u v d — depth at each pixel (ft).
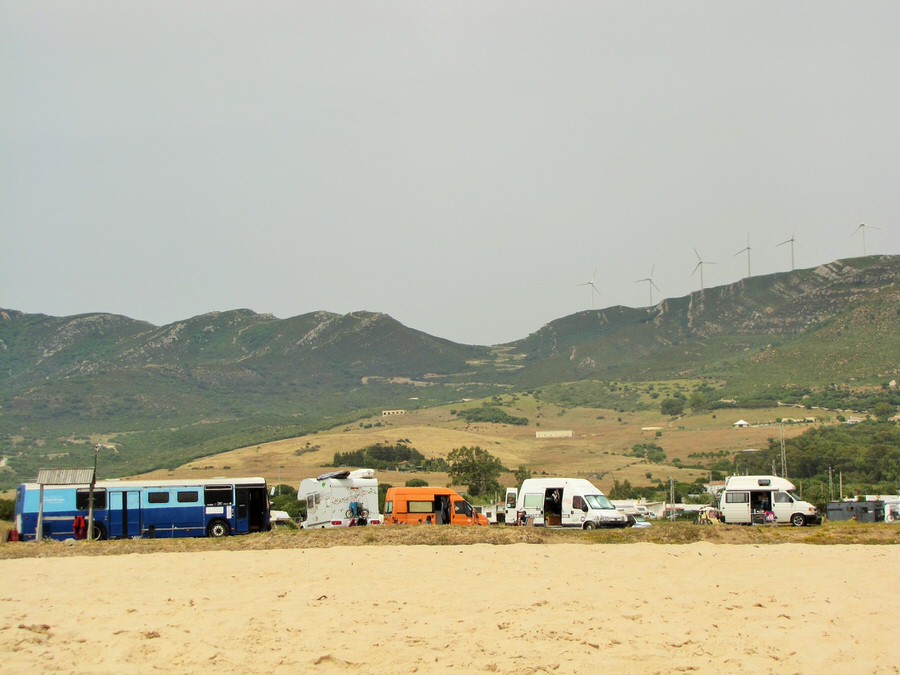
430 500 266.57
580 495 247.29
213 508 236.02
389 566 161.89
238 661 94.17
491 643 101.40
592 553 181.98
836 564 167.84
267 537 207.72
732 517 278.26
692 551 186.19
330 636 104.63
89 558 177.58
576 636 104.47
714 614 118.01
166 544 196.54
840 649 100.48
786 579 148.77
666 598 129.29
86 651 97.76
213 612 118.21
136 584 142.31
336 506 258.98
